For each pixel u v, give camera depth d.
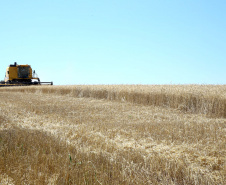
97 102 16.19
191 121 9.48
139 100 15.24
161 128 7.69
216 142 5.87
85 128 7.67
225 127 7.94
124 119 9.92
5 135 6.11
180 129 7.44
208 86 16.03
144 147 5.72
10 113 10.64
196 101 12.68
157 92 14.43
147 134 6.89
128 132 7.21
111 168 4.22
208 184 3.72
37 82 33.12
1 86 33.81
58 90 23.36
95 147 5.51
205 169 4.34
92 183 3.56
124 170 4.09
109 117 10.34
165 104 14.04
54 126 8.07
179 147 5.59
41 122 8.74
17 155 4.62
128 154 4.92
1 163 4.30
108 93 17.70
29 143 5.48
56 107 13.13
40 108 12.41
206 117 11.23
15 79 32.53
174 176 4.04
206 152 5.13
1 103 14.41
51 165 4.23
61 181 3.63
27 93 25.27
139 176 3.92
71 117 10.12
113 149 5.42
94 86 20.89
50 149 5.01
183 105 12.92
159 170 4.31
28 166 4.25
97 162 4.41
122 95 16.53
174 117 10.83
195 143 5.85
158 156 4.90
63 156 4.68
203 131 7.09
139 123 8.83
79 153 4.84
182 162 4.67
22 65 32.31
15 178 3.76
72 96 20.97
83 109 12.65
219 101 11.55
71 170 3.96
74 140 6.21
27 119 9.39
